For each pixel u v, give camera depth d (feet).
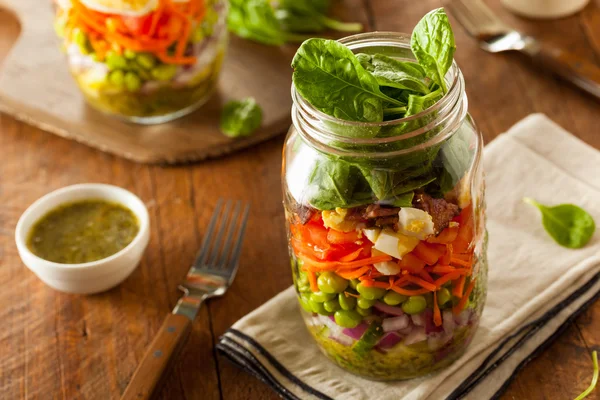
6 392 2.44
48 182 2.84
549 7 3.10
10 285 2.63
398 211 2.11
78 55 2.78
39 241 2.59
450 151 2.14
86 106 2.98
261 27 3.08
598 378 2.36
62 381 2.45
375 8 3.20
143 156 2.85
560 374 2.38
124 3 2.63
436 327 2.25
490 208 2.64
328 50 2.06
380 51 2.20
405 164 2.10
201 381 2.43
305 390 2.37
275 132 2.89
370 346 2.26
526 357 2.39
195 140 2.88
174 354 2.39
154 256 2.67
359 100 2.08
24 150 2.92
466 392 2.34
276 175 2.82
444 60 2.06
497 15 3.16
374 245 2.13
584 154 2.70
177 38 2.72
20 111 2.97
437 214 2.12
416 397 2.31
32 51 3.14
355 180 2.11
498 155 2.71
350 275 2.17
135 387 2.33
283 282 2.59
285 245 2.66
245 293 2.58
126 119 2.93
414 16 3.16
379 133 2.06
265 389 2.41
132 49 2.70
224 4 2.86
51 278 2.52
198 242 2.69
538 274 2.50
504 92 2.94
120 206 2.65
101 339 2.52
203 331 2.51
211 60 2.84
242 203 2.76
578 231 2.54
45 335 2.53
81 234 2.60
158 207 2.77
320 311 2.26
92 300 2.59
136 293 2.60
